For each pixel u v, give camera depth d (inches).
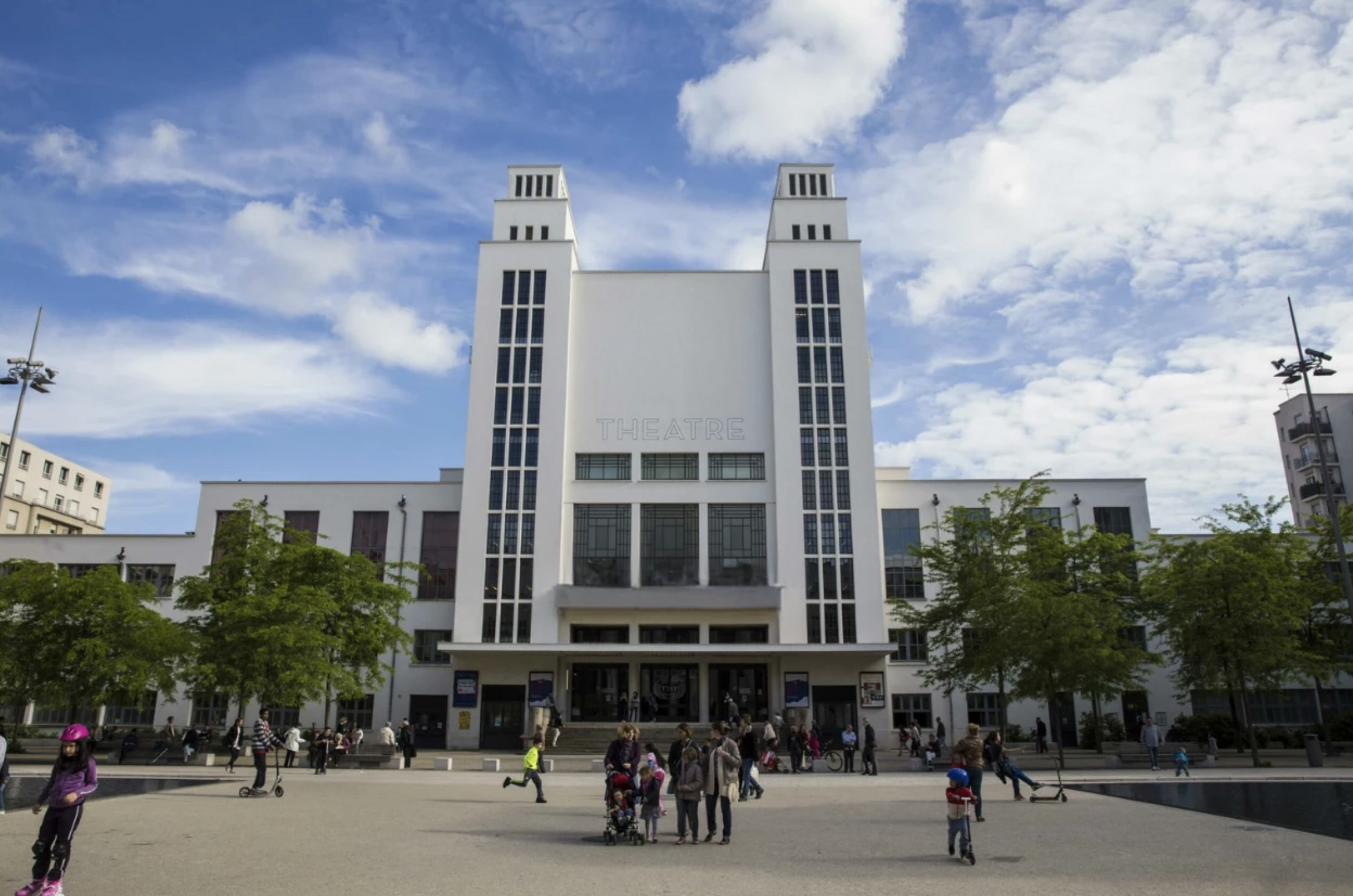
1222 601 1507.1
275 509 2127.2
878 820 803.4
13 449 1562.5
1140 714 1931.6
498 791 1087.6
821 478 2033.7
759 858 596.4
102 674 1366.9
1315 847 637.9
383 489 2129.7
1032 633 1414.9
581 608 1940.2
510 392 2074.3
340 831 718.5
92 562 2110.0
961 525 1680.6
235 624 1455.5
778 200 2252.7
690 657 1953.7
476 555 1984.5
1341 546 1421.0
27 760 1396.4
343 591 1611.7
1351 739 1845.5
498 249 2162.9
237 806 886.4
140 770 1349.7
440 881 510.0
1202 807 886.4
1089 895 478.0
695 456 2075.5
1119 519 2134.6
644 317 2148.1
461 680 1937.7
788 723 1769.2
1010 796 1010.7
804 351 2108.8
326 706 1747.0
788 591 1971.0
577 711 1946.4
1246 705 1473.9
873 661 1943.9
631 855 609.6
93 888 482.9
